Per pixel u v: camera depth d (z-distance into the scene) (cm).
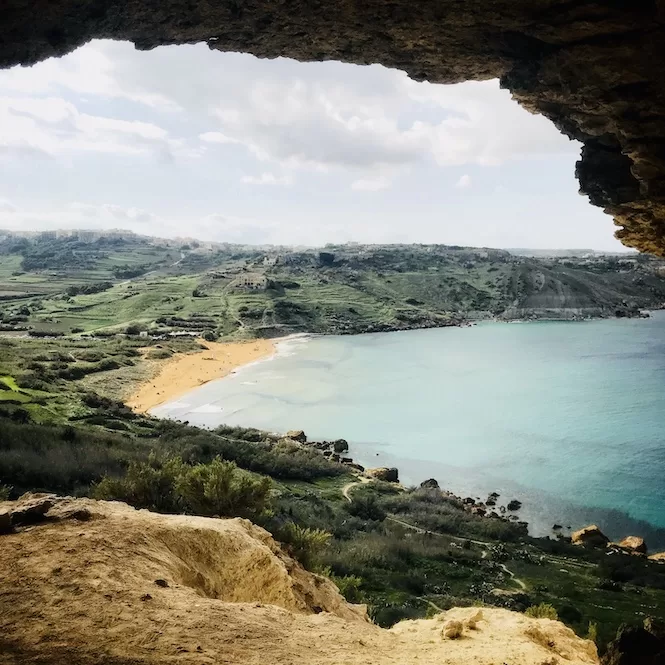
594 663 654
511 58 1509
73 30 1430
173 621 566
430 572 2486
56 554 688
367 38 1529
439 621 746
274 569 864
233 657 511
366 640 606
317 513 3123
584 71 1359
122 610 573
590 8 1237
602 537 3306
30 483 2419
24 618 547
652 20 1191
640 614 2081
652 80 1283
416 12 1384
